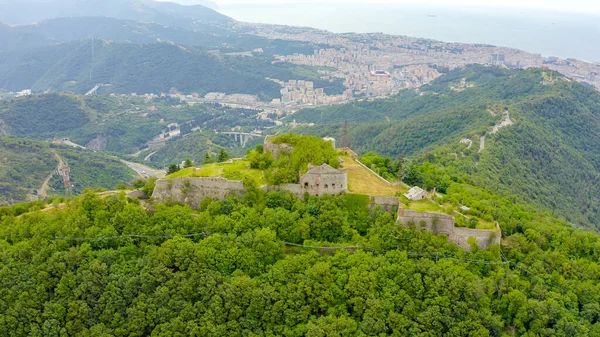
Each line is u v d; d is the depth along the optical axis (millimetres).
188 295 113000
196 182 141500
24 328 108938
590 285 120812
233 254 117875
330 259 117312
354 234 125438
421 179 154375
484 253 119500
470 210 132375
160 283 114625
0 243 122875
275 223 127312
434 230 123812
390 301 109250
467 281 110688
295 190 136875
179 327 108688
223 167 152375
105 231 124812
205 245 119688
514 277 117562
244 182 138000
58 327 108750
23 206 145875
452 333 105312
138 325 109438
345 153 168125
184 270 116625
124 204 135500
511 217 141875
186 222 128625
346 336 104188
